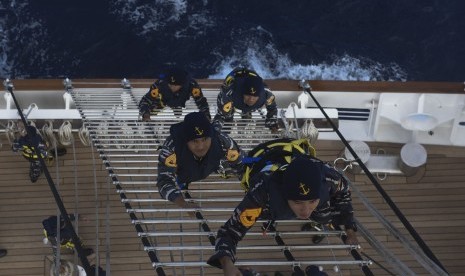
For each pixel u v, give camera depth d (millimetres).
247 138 8258
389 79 18031
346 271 8828
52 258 9008
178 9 19422
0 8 18906
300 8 19938
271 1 19984
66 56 18000
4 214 9609
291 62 18359
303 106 10258
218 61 18188
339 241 8758
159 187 4984
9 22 18594
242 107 6855
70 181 9945
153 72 17781
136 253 9102
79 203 9641
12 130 9703
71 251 9000
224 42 18641
